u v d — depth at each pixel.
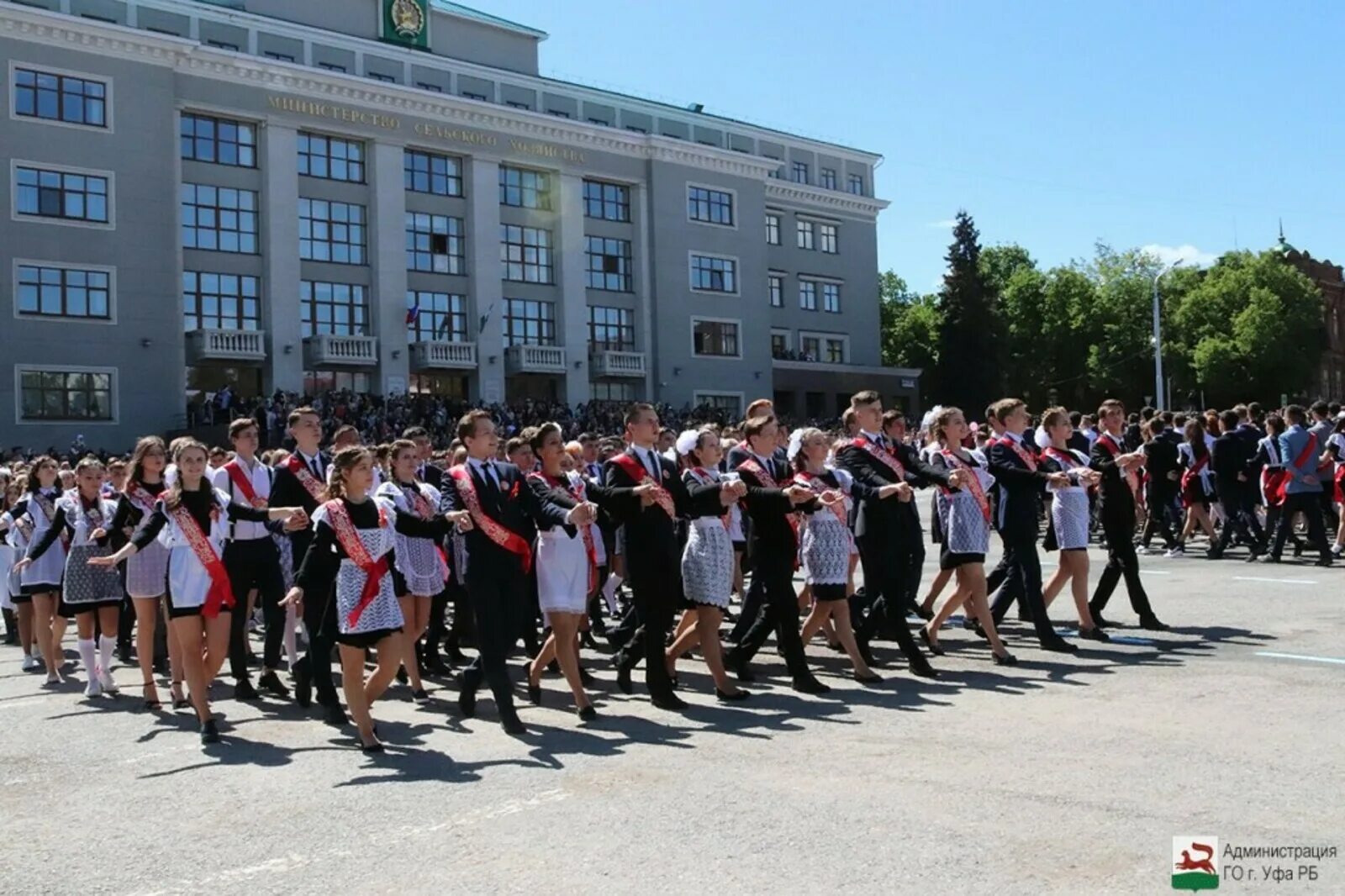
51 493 10.74
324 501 7.64
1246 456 16.25
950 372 70.81
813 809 5.59
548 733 7.56
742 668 9.14
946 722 7.33
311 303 43.44
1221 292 75.62
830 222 65.12
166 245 39.25
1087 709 7.52
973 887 4.50
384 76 46.66
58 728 8.47
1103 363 75.88
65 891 4.94
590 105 54.12
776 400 59.84
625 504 8.11
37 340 36.41
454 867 4.99
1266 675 8.35
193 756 7.35
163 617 11.25
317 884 4.87
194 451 8.00
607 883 4.71
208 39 42.16
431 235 46.94
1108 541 10.66
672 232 54.66
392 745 7.41
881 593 9.25
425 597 9.25
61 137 37.06
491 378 47.94
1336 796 5.50
